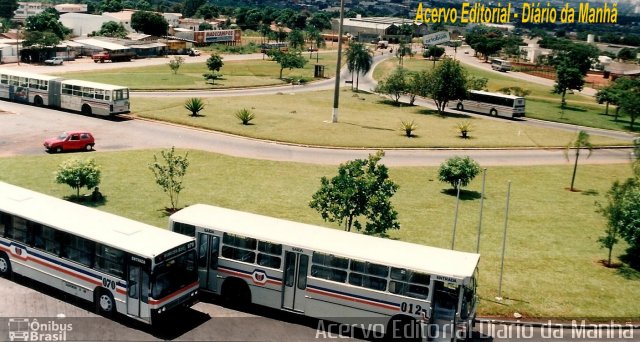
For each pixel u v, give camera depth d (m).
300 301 24.83
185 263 24.16
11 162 47.81
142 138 59.81
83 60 138.38
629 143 74.81
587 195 50.03
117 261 23.67
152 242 23.81
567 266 33.56
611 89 111.12
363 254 23.78
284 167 52.50
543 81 156.50
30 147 53.41
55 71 110.62
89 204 39.12
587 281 31.55
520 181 53.41
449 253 24.52
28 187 41.72
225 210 28.12
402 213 41.78
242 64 150.88
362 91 119.50
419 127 77.50
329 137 66.00
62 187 42.38
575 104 119.69
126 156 52.09
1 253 27.69
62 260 25.31
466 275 22.22
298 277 24.75
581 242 38.06
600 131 86.44
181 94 93.50
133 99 82.12
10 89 74.31
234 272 25.73
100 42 147.25
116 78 103.56
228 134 64.50
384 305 23.47
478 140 70.19
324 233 25.91
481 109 96.31
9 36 154.62
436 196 46.69
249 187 45.72
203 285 26.41
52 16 160.75
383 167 32.12
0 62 122.56
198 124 67.25
